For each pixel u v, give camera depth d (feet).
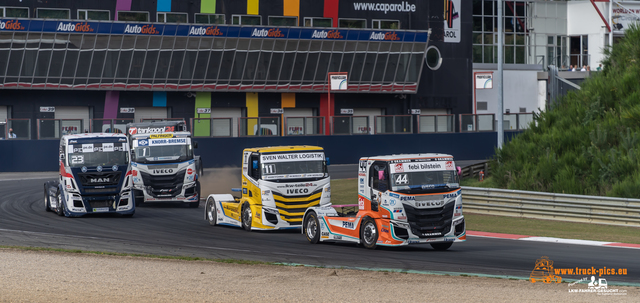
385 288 107.76
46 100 470.39
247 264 134.51
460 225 156.66
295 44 520.42
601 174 256.93
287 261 141.90
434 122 512.63
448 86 588.09
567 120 303.48
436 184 155.63
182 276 119.65
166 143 262.67
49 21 447.42
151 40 479.82
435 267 133.69
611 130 279.49
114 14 485.56
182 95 509.35
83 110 486.38
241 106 527.81
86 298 99.45
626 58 324.39
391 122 502.79
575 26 636.89
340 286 109.81
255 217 193.98
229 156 458.50
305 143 476.95
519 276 122.31
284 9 533.14
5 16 457.27
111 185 224.33
